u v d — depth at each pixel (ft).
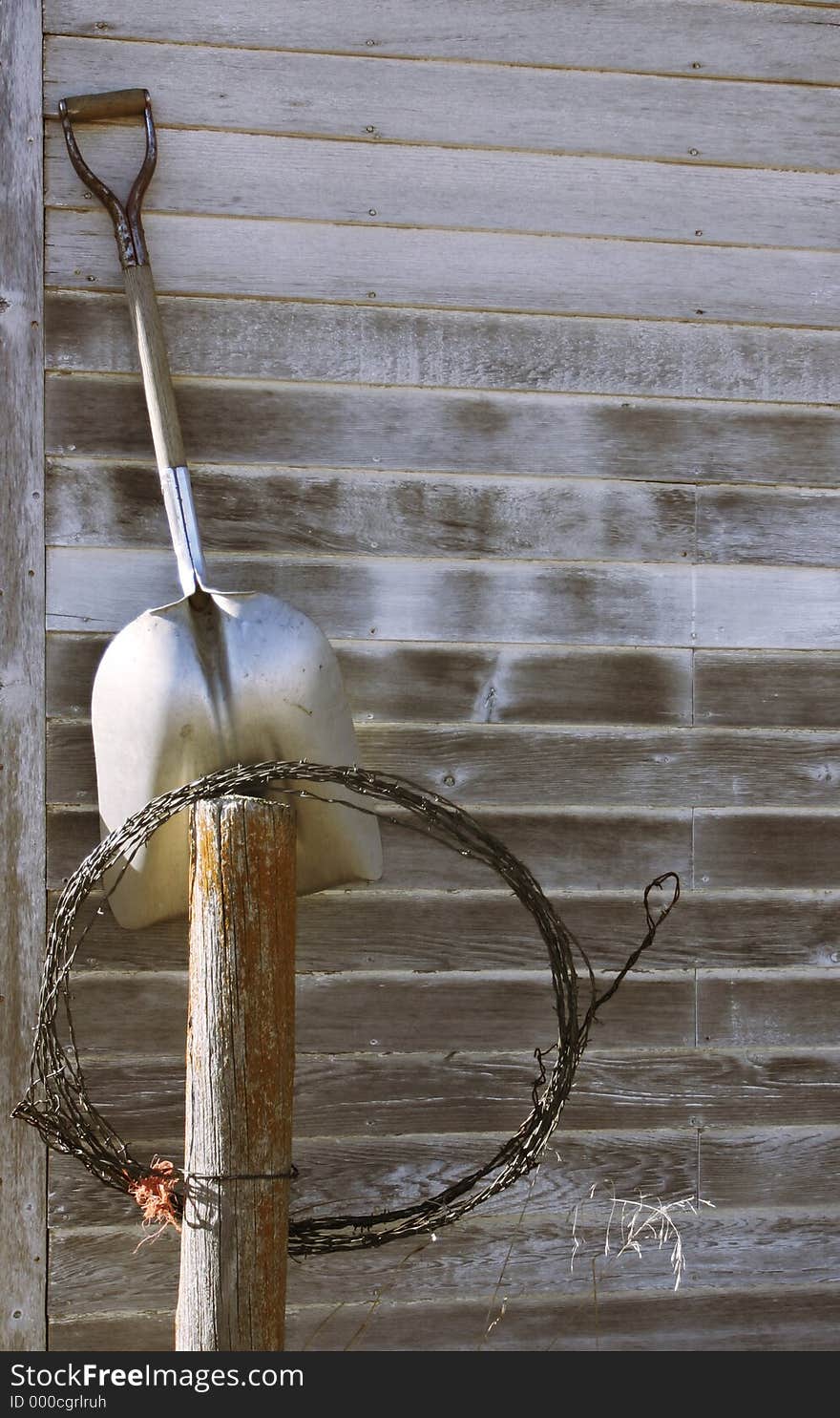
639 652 7.91
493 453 7.79
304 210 7.62
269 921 6.11
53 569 7.41
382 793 6.39
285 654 6.86
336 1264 7.61
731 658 7.95
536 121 7.80
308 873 7.23
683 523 7.93
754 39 7.93
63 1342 7.34
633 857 7.88
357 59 7.66
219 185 7.55
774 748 7.97
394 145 7.70
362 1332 7.61
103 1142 7.35
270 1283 6.11
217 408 7.55
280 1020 6.16
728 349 7.97
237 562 7.54
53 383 7.42
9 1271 7.27
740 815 7.93
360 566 7.67
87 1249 7.38
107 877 7.19
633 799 7.86
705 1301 7.89
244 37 7.56
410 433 7.72
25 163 7.38
